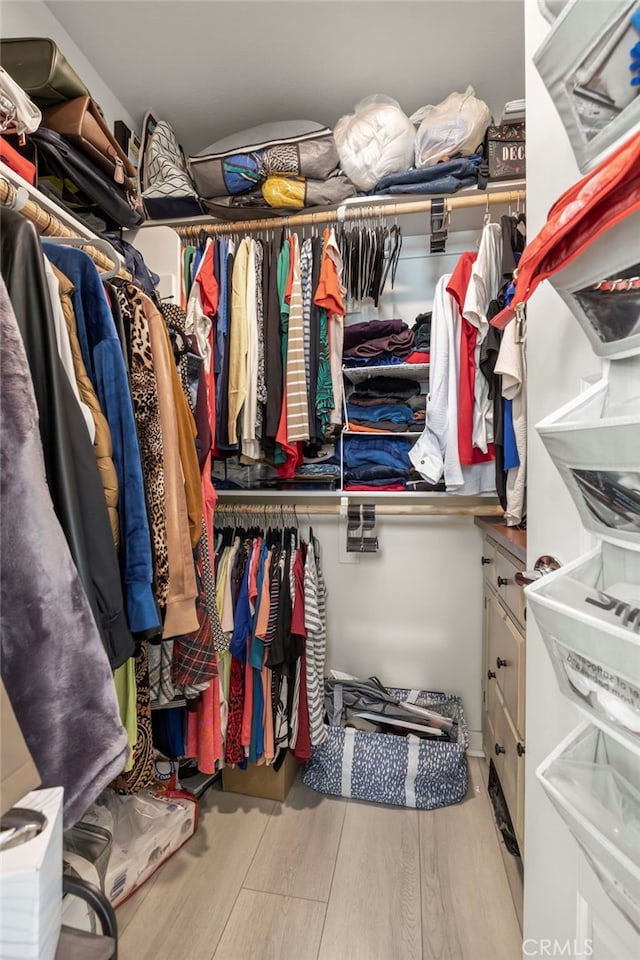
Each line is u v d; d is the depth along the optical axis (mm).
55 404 583
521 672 1104
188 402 1125
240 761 1504
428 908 1129
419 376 1787
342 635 1955
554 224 446
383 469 1739
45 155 1002
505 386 1344
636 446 379
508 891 1176
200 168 1550
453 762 1507
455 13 1340
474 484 1577
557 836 615
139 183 1645
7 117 859
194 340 1271
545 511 671
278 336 1481
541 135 644
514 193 1456
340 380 1556
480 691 1846
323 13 1343
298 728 1530
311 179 1559
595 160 472
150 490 864
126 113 1709
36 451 508
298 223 1609
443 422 1542
